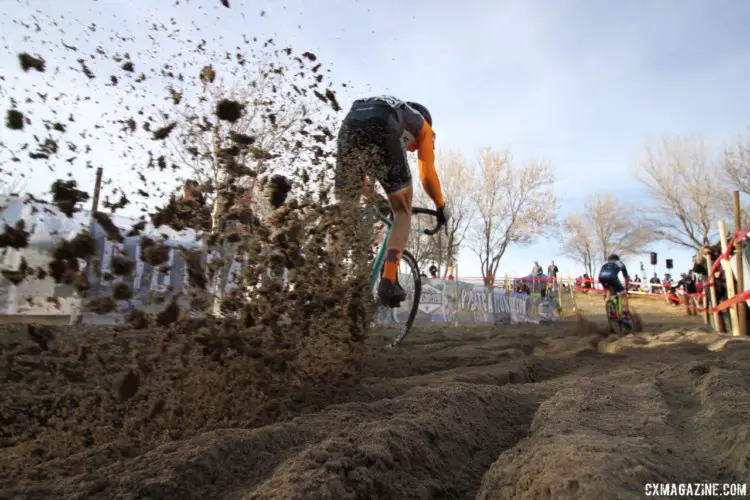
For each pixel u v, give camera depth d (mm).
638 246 38875
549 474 1143
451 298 12766
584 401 1906
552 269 21781
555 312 19750
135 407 1679
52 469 1354
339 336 2297
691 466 1255
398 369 3252
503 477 1293
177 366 1660
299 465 1275
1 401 1689
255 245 1852
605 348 5305
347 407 1907
